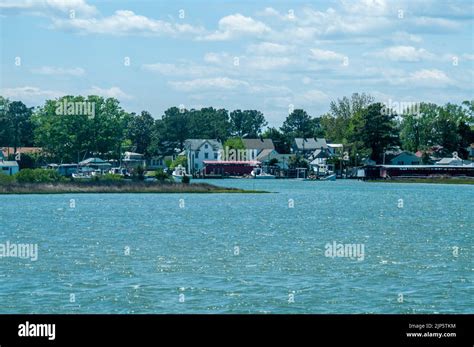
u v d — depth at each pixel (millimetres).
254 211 111500
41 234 78312
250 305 43812
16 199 133250
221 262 58094
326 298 45594
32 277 51688
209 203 128625
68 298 45500
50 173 154375
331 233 80250
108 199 135625
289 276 52188
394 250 65375
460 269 55344
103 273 53188
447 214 108375
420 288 48531
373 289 48125
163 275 52438
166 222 92062
